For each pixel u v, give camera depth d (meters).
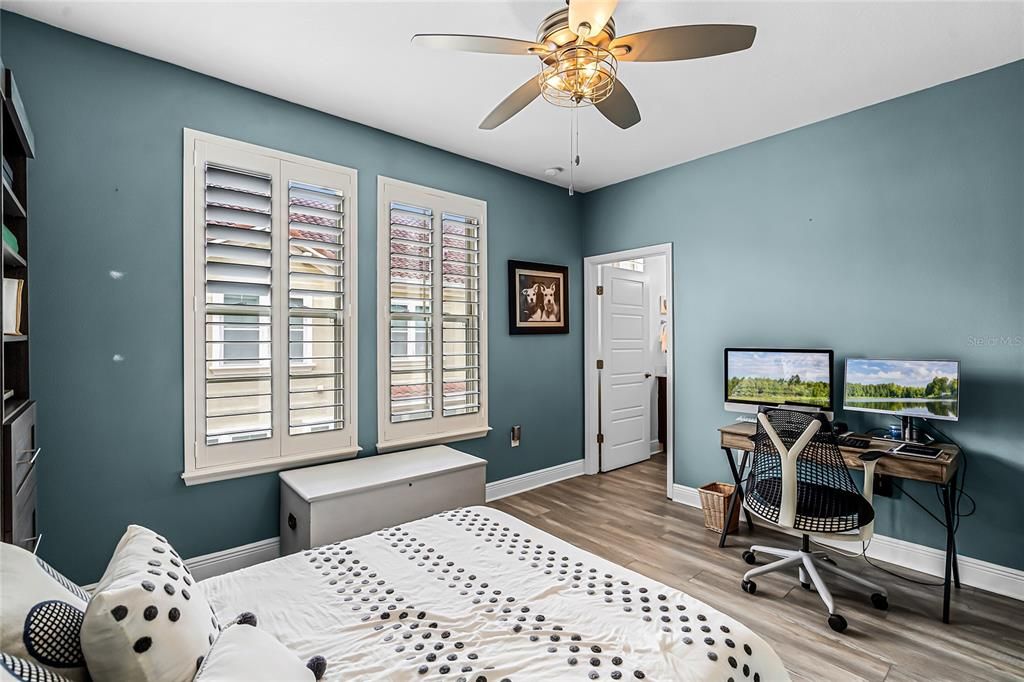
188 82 2.58
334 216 3.07
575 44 1.65
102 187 2.35
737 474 3.26
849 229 3.09
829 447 2.46
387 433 3.33
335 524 2.58
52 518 2.23
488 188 3.96
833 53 2.42
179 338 2.55
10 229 2.00
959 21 2.16
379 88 2.77
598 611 1.45
